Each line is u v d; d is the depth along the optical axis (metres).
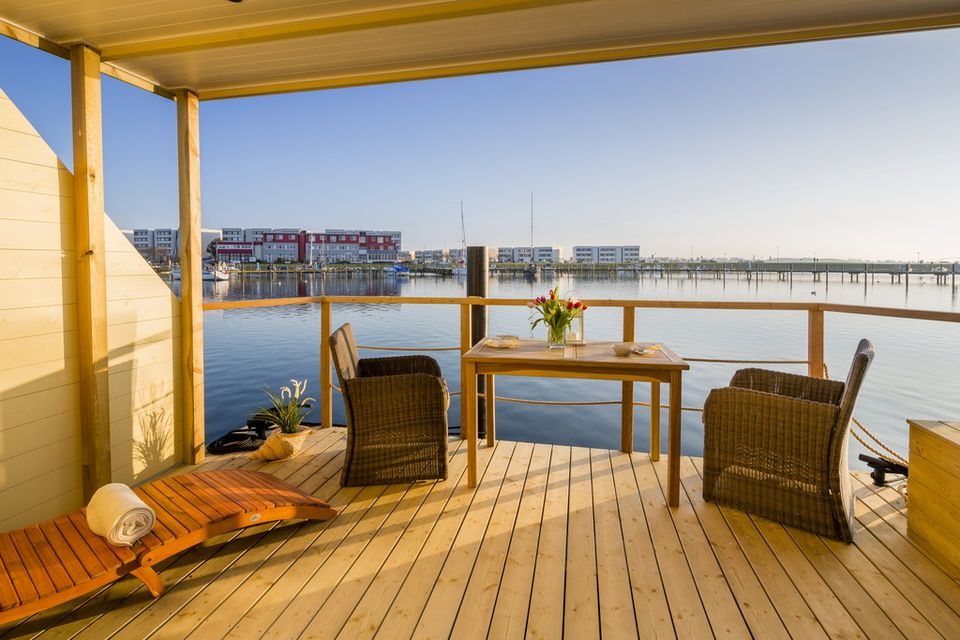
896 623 1.78
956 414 6.88
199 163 3.44
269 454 3.42
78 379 2.73
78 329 2.71
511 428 6.79
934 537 2.20
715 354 11.05
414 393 3.00
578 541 2.35
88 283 2.67
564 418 7.21
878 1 2.25
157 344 3.25
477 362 2.88
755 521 2.54
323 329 4.12
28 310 2.48
